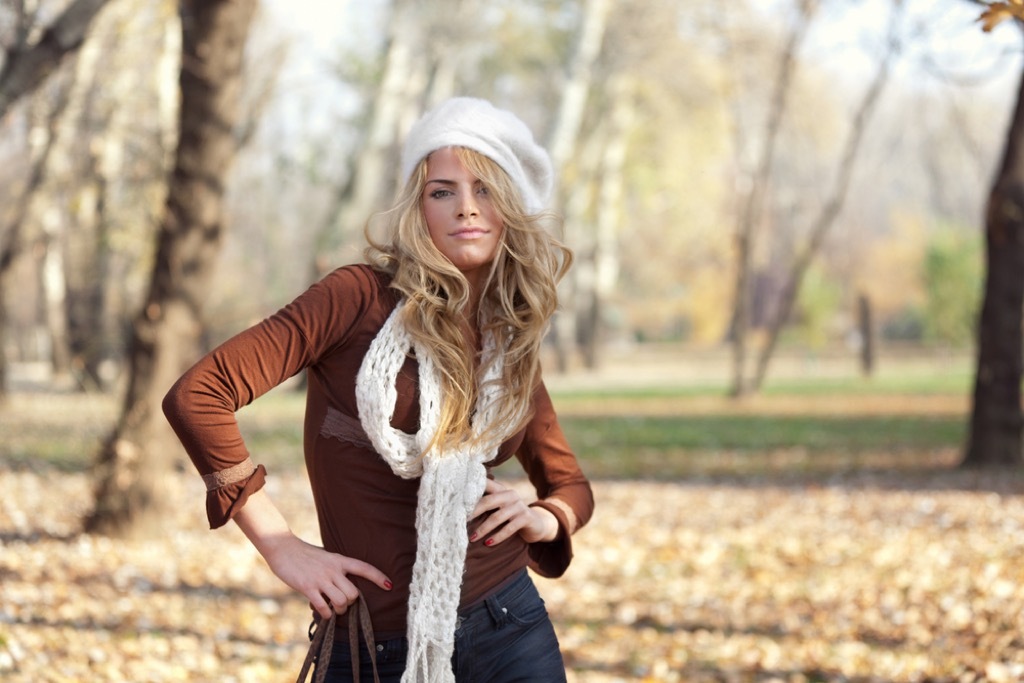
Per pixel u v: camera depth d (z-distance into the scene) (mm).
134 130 12672
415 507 2375
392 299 2400
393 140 26500
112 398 15734
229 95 8672
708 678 5699
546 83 32938
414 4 25172
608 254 42469
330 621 2359
